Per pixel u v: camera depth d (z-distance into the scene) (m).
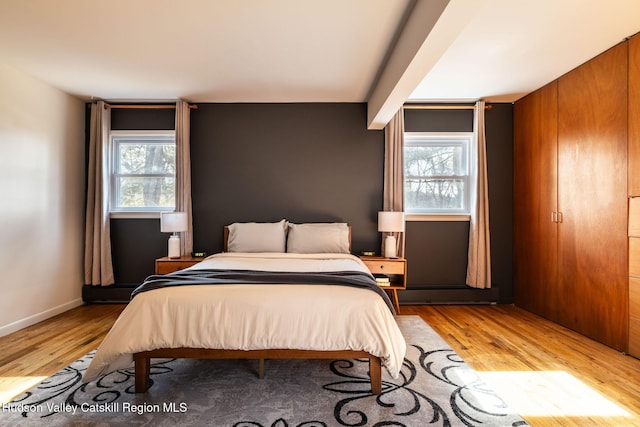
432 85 3.85
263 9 2.39
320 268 2.86
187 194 4.27
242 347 2.02
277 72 3.47
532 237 4.05
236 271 2.63
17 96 3.37
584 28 2.62
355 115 4.44
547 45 2.89
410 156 4.55
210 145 4.42
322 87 3.89
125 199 4.53
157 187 4.52
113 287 4.33
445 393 2.14
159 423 1.81
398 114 4.37
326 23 2.57
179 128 4.25
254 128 4.43
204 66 3.32
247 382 2.27
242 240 3.95
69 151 4.10
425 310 4.14
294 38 2.79
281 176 4.43
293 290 2.16
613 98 2.92
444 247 4.50
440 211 4.58
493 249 4.48
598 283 3.08
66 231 4.04
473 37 2.75
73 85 3.80
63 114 4.00
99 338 3.10
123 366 2.10
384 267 3.92
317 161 4.43
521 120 4.28
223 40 2.82
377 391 2.12
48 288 3.76
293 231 4.04
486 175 4.36
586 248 3.22
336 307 2.09
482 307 4.29
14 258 3.33
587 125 3.21
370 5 2.34
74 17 2.48
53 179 3.85
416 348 2.89
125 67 3.35
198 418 1.86
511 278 4.47
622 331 2.83
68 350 2.82
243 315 2.05
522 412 1.94
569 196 3.44
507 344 3.00
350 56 3.10
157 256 4.44
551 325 3.55
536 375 2.40
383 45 2.90
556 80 3.63
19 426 1.78
